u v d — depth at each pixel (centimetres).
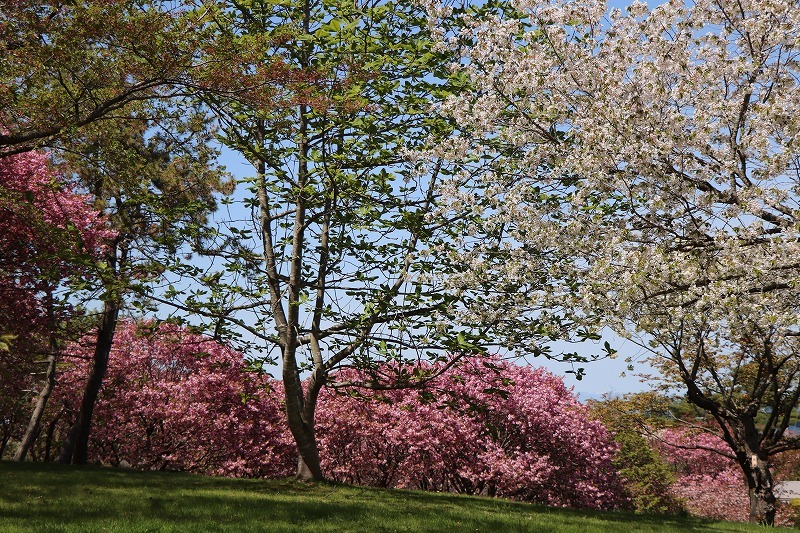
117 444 2167
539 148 921
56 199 1455
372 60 1174
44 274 1289
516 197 899
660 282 779
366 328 1245
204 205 1400
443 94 1214
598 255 865
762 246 769
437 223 1148
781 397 1744
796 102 800
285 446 2041
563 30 853
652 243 845
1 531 671
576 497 1941
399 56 1239
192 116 1434
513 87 895
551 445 1945
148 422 2030
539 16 877
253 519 853
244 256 1380
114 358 2100
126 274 1357
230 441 1917
